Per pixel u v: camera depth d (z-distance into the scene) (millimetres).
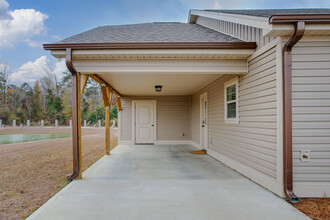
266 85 3266
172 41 3666
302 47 2906
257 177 3551
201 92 7566
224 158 5191
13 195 3088
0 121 23281
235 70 3902
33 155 6520
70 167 4852
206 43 3521
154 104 9539
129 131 9469
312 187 2869
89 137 13102
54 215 2393
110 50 3570
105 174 4227
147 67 3857
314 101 2881
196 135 8453
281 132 2906
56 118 30391
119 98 9117
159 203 2725
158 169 4672
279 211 2473
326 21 2576
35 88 31688
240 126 4230
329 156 2877
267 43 3230
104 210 2521
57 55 3668
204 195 3008
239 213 2426
